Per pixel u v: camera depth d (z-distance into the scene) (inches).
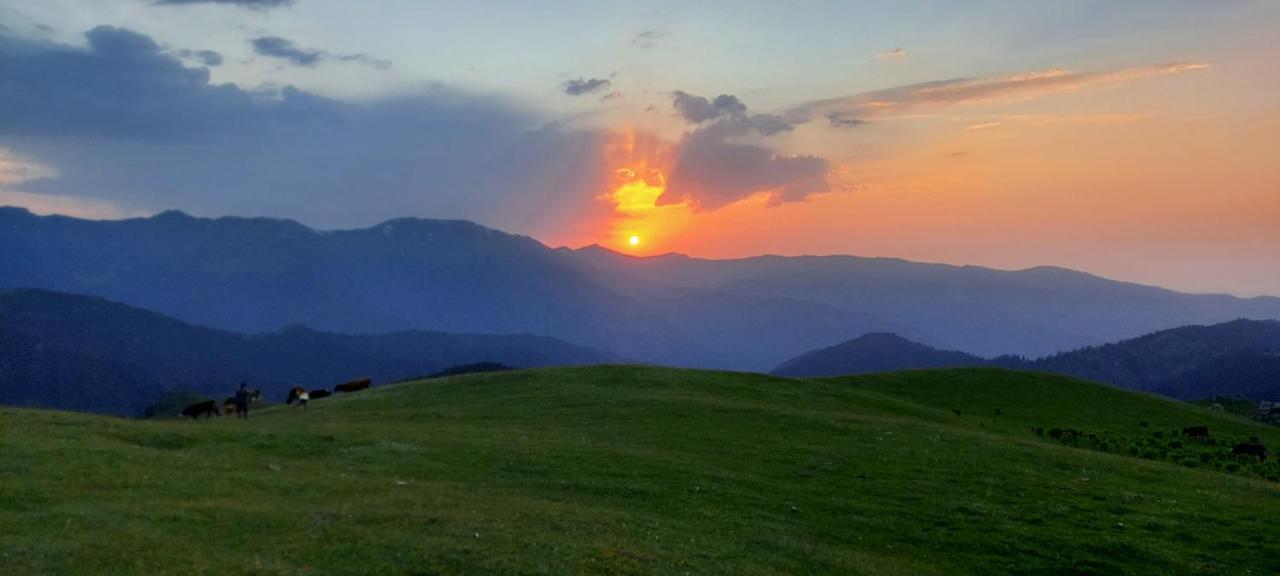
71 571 706.8
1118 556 1085.8
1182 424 2815.0
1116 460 1733.5
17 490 940.0
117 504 927.0
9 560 713.6
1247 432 2758.4
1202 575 1025.5
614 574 853.8
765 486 1373.0
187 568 738.8
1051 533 1161.4
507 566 831.1
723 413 2114.9
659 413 2107.5
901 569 1016.9
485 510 1055.6
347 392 3034.0
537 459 1462.8
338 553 823.7
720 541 1043.3
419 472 1326.3
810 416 2112.5
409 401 2529.5
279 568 762.2
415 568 805.2
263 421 2037.4
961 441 1852.9
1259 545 1131.3
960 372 3558.1
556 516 1055.6
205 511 931.3
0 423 1363.2
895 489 1382.9
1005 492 1375.5
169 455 1272.1
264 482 1130.7
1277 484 1611.7
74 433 1354.6
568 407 2217.0
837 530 1164.5
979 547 1111.0
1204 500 1362.0
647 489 1288.1
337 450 1470.2
